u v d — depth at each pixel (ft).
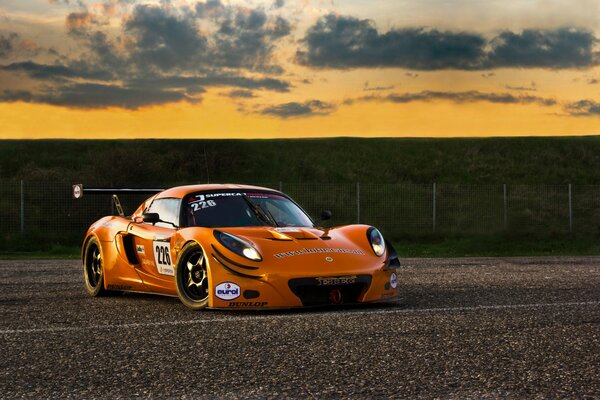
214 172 132.26
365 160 147.02
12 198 83.92
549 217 92.68
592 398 10.69
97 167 90.33
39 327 17.39
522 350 14.08
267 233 20.80
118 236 24.16
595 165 148.87
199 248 20.40
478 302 21.42
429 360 13.23
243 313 19.38
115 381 11.91
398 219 88.89
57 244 66.23
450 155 151.74
